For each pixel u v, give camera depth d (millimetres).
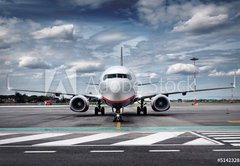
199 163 6051
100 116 22719
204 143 8648
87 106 21328
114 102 17609
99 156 6844
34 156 6898
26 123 16312
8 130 12734
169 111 30266
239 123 15461
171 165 5898
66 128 13336
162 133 11133
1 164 6090
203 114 24328
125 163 6105
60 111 33125
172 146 8172
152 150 7578
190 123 15516
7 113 28844
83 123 15984
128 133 11203
